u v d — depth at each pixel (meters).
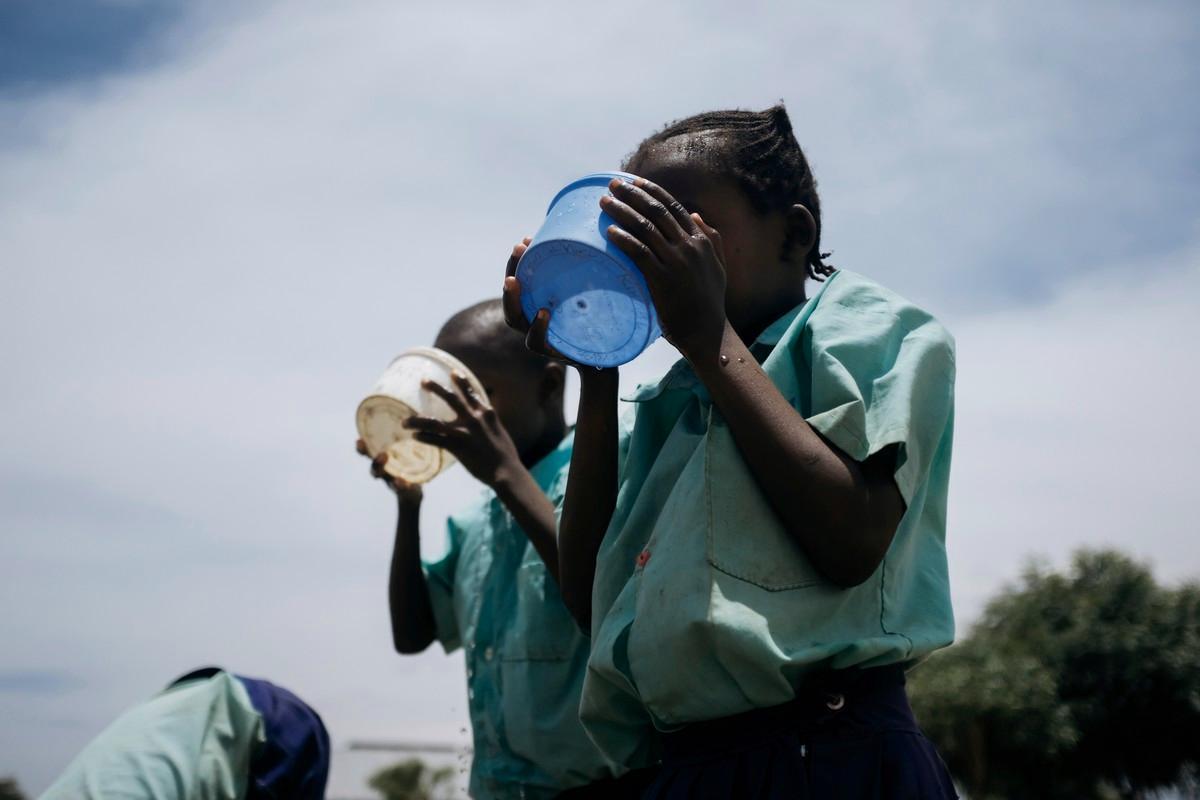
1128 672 21.56
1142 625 21.89
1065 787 21.17
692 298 1.97
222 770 2.63
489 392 4.05
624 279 2.07
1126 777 21.50
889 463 2.03
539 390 4.13
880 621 2.07
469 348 4.08
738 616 1.94
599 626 2.29
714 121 2.49
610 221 2.07
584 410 2.42
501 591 3.68
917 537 2.23
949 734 20.45
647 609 2.04
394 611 4.18
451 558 4.30
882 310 2.20
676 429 2.38
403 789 31.55
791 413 1.97
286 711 2.81
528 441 4.10
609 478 2.42
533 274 2.20
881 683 2.06
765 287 2.39
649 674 2.02
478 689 3.66
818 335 2.13
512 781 3.42
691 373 2.38
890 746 2.00
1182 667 21.30
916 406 2.09
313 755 2.80
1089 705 21.42
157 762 2.57
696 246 1.99
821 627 2.00
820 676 2.01
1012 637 22.92
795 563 2.01
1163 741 21.44
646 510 2.32
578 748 3.25
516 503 3.37
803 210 2.42
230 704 2.73
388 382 3.73
